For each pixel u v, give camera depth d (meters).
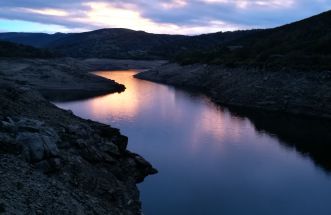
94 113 70.56
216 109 77.31
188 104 83.44
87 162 31.11
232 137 54.56
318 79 76.44
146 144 50.06
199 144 50.62
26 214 18.73
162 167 41.44
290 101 75.81
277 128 60.38
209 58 134.25
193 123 63.16
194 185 36.97
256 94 83.25
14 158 24.31
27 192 21.03
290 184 37.78
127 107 78.00
